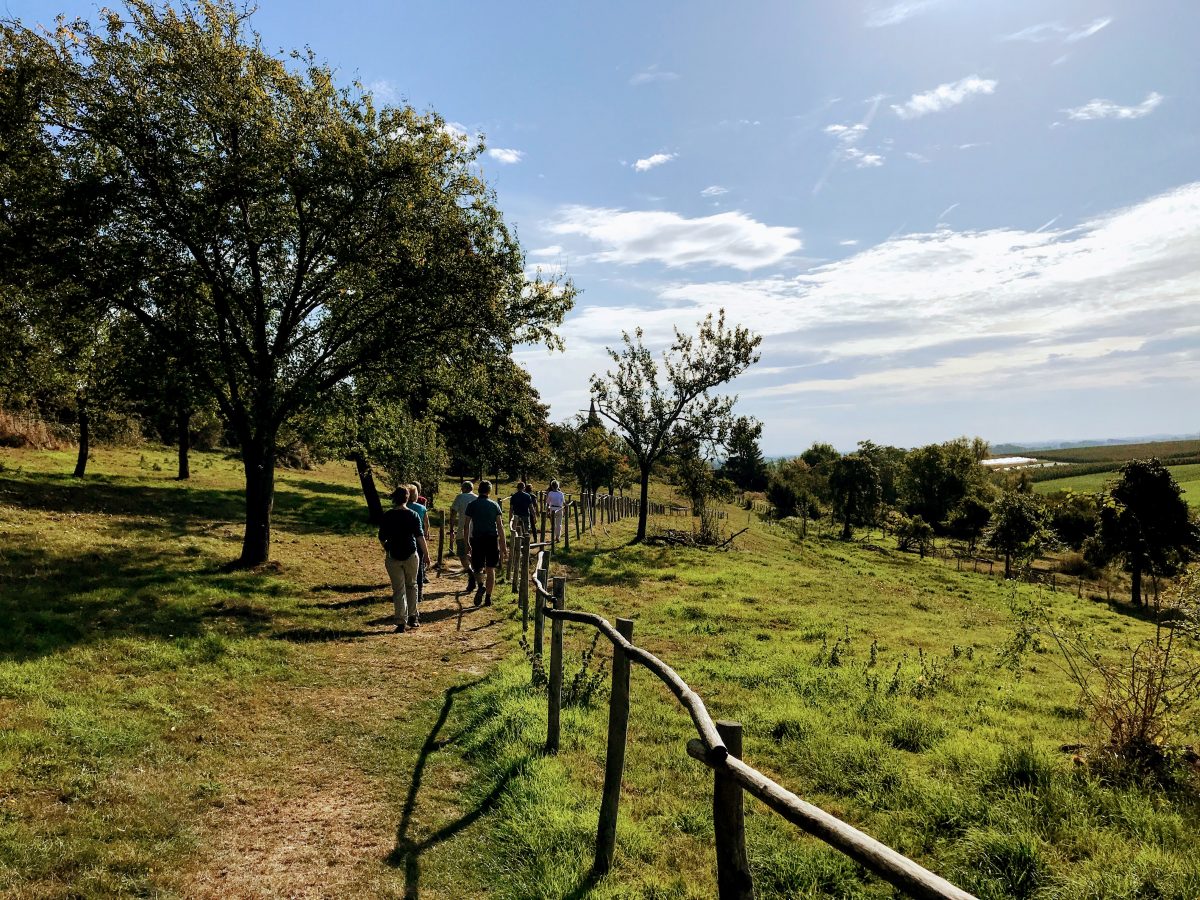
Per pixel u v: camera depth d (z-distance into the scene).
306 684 8.01
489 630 11.01
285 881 4.18
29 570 11.52
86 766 5.31
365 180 13.27
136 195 12.67
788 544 38.31
